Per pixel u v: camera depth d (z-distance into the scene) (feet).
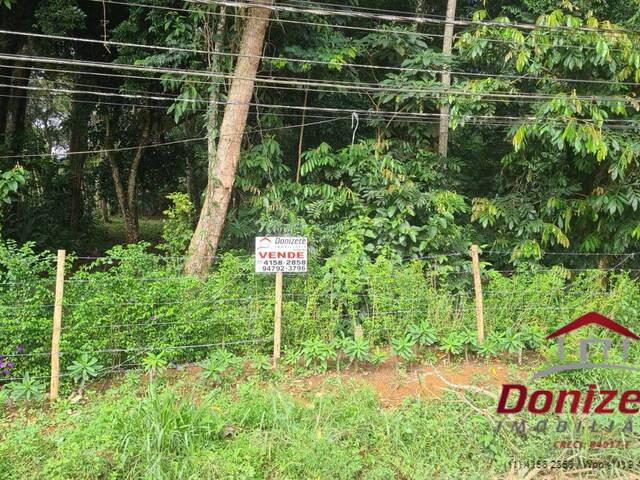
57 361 13.79
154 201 60.08
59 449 10.76
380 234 21.02
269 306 16.56
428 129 24.11
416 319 17.69
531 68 19.98
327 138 26.03
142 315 14.98
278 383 15.03
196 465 10.25
